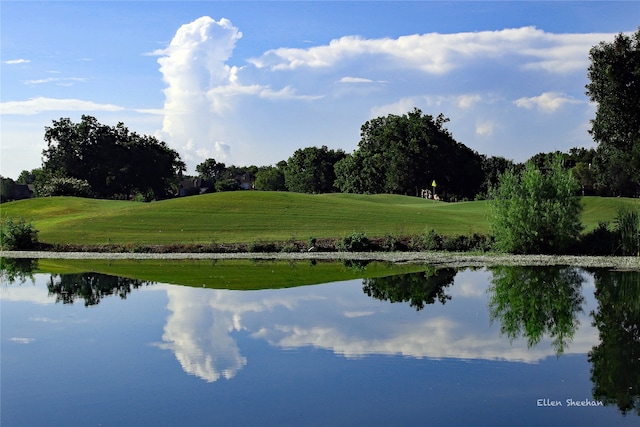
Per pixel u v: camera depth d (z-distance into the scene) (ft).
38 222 211.82
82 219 189.78
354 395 45.70
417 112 439.63
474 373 50.44
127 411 43.42
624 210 141.90
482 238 151.43
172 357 55.72
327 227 174.40
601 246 139.64
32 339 62.44
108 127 444.55
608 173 353.10
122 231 174.50
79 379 50.16
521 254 139.74
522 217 138.62
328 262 130.41
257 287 93.76
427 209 210.79
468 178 431.43
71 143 422.82
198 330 65.57
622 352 56.29
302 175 546.67
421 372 50.90
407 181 404.36
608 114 188.75
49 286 96.58
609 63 184.03
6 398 46.16
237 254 147.54
